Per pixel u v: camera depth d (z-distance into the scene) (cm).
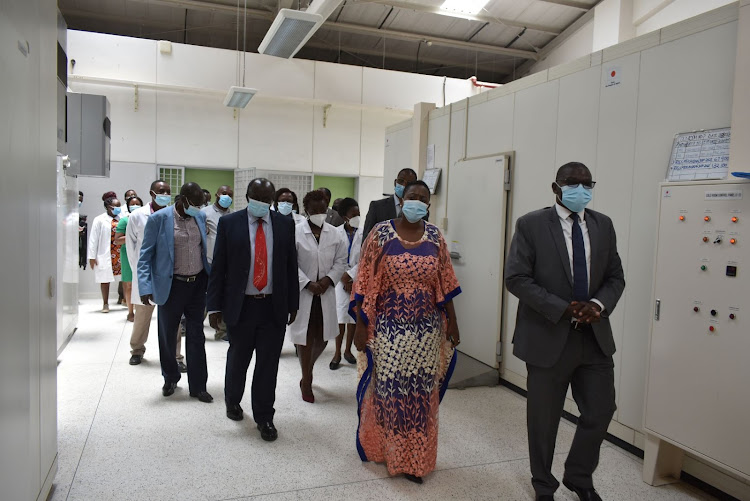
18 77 179
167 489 242
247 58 827
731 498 245
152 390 379
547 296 224
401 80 905
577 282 231
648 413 260
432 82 920
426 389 254
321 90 865
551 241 235
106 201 668
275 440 300
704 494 254
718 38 254
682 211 245
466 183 470
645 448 265
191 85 802
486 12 802
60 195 438
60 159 430
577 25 823
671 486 261
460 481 259
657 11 652
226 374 324
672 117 278
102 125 568
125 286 602
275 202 454
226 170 867
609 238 238
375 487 251
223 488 245
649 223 290
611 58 318
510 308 412
